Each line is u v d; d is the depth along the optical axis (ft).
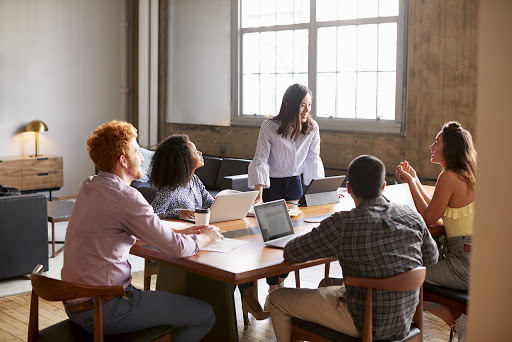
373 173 8.31
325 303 8.66
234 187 23.15
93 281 8.28
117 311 8.22
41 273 8.43
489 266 3.11
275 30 26.43
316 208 13.06
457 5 20.18
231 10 27.81
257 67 27.30
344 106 24.41
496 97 3.01
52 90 30.45
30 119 29.84
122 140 8.57
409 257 8.28
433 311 11.02
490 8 3.01
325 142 24.70
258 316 12.46
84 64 31.48
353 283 7.98
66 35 30.73
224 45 28.19
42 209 16.57
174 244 8.65
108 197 8.34
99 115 32.27
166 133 31.42
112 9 32.22
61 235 22.06
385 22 22.82
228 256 9.09
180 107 30.48
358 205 8.51
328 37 24.68
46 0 29.94
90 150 8.63
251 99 27.63
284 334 9.25
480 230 3.14
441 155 10.73
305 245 8.45
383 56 23.04
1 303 14.79
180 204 11.73
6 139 29.22
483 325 3.16
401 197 14.37
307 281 16.69
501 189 3.02
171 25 30.58
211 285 10.48
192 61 29.68
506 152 2.99
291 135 14.02
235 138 28.07
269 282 13.94
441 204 10.54
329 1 24.54
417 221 8.50
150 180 11.69
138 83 32.22
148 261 13.10
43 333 8.28
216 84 28.68
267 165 14.19
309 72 25.31
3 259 15.93
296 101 13.83
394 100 22.79
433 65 20.94
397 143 22.41
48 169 29.09
